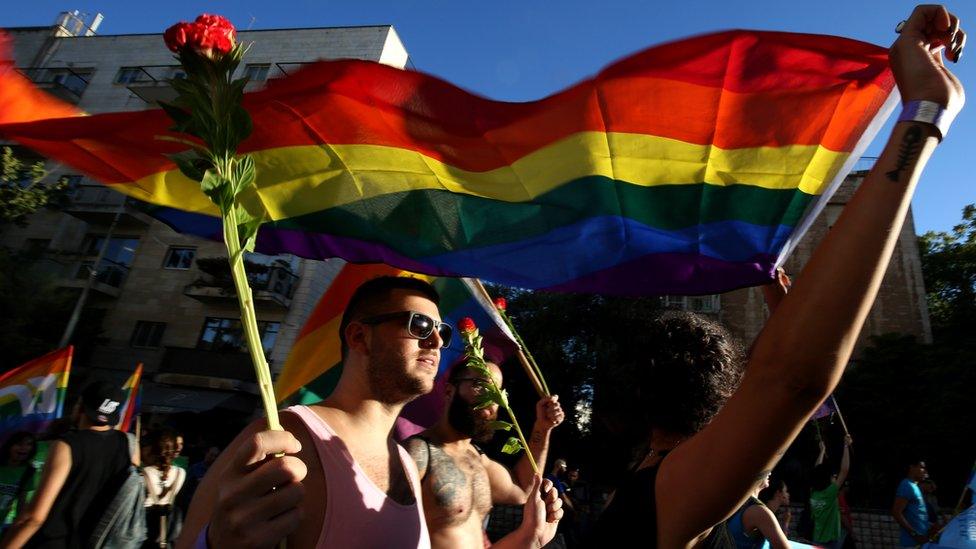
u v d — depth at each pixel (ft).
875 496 46.78
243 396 59.00
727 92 5.00
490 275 6.81
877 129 4.92
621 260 6.32
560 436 52.03
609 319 52.49
